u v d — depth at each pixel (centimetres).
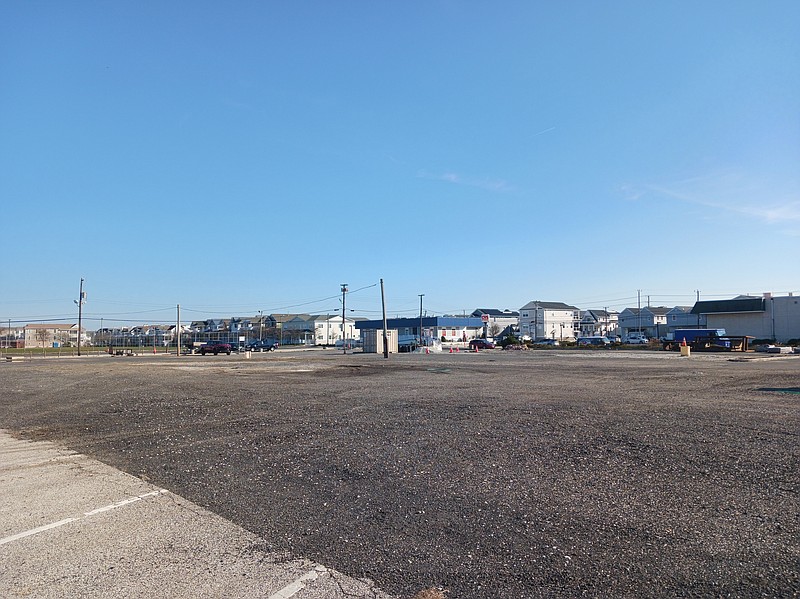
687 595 372
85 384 2183
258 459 806
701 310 7888
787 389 1664
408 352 6575
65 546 484
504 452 805
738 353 5188
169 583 408
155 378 2430
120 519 553
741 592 375
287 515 551
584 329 13475
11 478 731
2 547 486
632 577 399
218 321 16350
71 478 726
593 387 1783
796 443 836
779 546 448
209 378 2397
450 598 375
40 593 397
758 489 602
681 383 1916
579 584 390
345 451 841
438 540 475
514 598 372
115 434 1056
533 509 549
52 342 12862
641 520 512
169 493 641
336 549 462
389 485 648
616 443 848
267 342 10775
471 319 10981
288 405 1410
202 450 884
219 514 561
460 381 2097
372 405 1379
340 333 13725
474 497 592
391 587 392
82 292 7225
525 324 13062
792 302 7250
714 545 452
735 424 1006
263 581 407
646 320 11625
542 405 1309
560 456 771
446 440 905
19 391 1969
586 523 507
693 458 744
